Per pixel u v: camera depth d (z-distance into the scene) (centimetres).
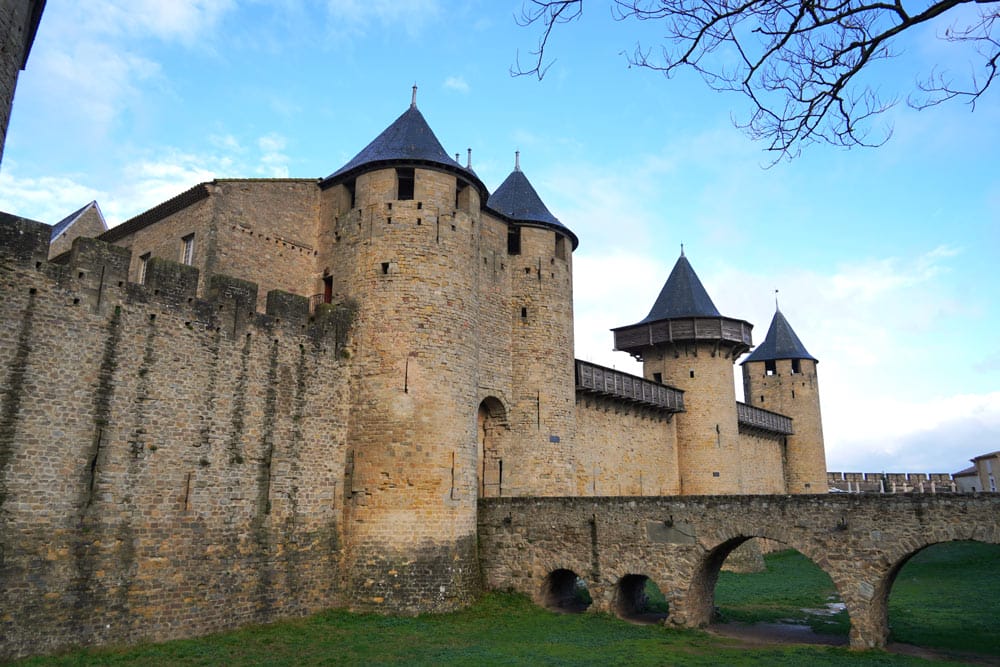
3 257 1584
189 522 1842
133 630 1684
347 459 2292
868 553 1886
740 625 2227
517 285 2977
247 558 1962
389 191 2467
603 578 2267
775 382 5634
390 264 2392
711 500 2123
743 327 4206
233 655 1656
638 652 1797
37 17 1691
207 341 1964
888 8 630
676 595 2131
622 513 2269
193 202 2398
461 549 2303
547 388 2902
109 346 1741
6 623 1478
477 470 2559
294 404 2167
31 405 1584
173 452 1834
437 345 2369
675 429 4066
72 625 1580
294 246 2533
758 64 702
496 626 2077
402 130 2617
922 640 2003
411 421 2272
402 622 2055
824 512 1956
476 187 2659
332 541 2206
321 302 2517
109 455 1702
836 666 1670
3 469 1520
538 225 3047
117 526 1694
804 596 2845
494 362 2809
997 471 6656
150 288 1853
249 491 2002
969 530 1758
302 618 2052
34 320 1616
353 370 2356
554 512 2402
